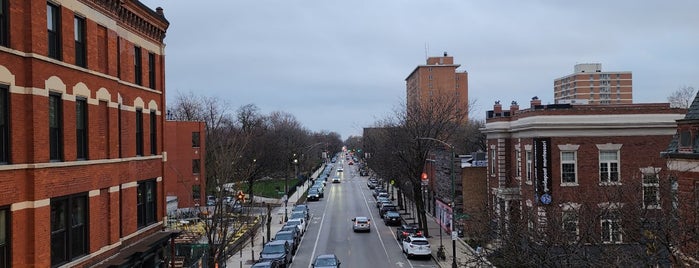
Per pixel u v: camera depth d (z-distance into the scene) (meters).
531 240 17.88
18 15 14.84
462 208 43.34
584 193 23.55
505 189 33.00
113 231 19.72
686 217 12.53
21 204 14.82
